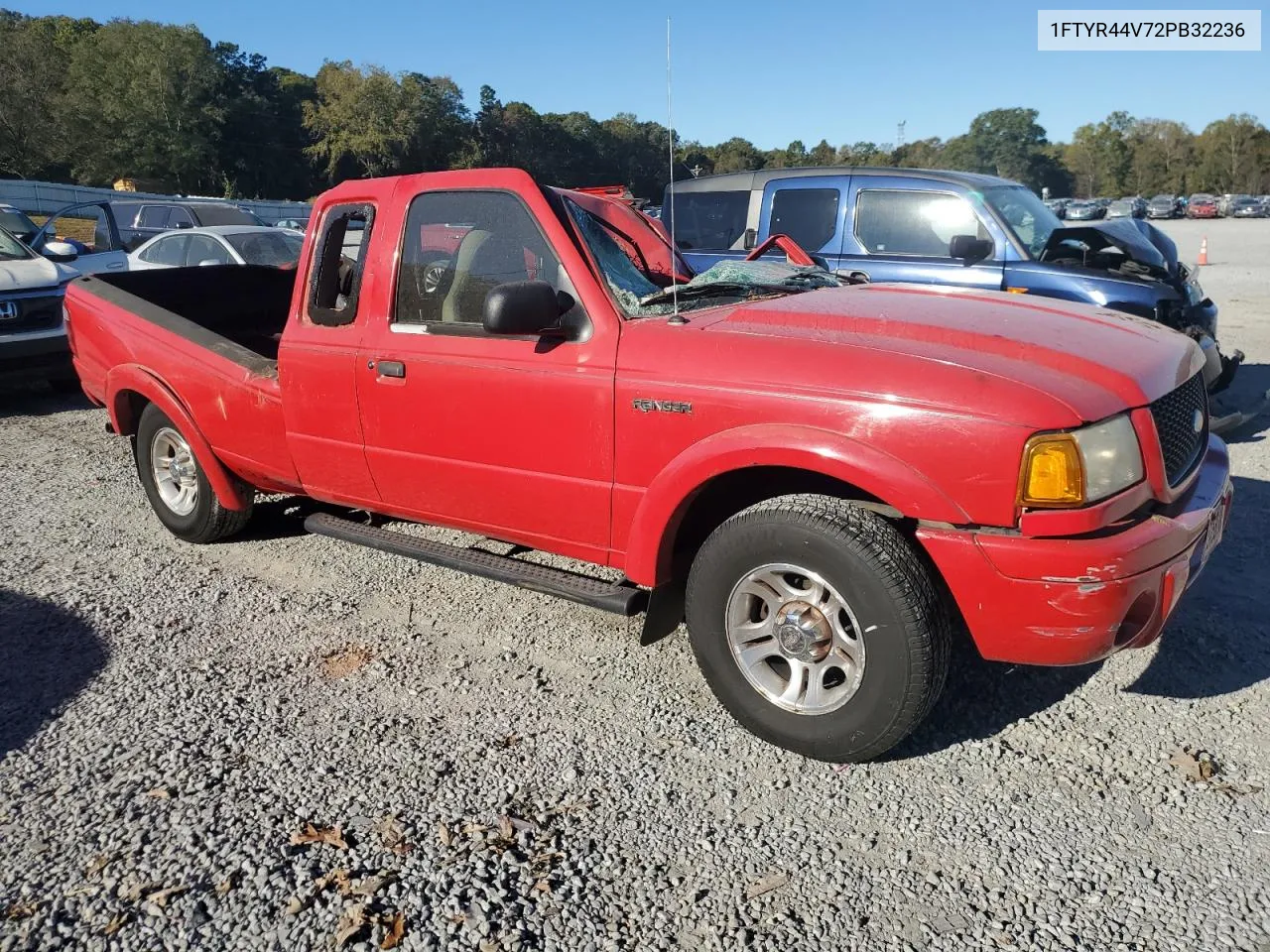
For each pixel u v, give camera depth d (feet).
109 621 13.76
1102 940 7.49
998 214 22.54
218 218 49.55
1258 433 21.99
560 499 11.33
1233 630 12.36
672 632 11.79
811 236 24.80
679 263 14.47
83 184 249.75
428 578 15.16
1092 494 8.54
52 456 23.12
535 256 11.28
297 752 10.40
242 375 14.48
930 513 8.78
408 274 12.39
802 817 9.13
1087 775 9.59
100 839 8.99
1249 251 85.92
